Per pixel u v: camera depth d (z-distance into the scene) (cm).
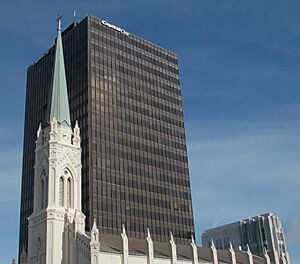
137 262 8056
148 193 15588
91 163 14450
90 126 14962
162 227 15488
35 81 18762
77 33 16700
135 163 15662
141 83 17150
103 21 16862
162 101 17612
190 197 16950
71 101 15925
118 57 16788
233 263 10125
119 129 15700
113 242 8494
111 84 16150
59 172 8488
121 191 14812
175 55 19038
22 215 17188
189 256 9312
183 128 17950
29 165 17675
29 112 18512
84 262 7575
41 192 8644
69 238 8012
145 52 17812
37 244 8212
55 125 8794
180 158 17300
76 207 8494
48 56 18438
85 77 15725
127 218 14612
